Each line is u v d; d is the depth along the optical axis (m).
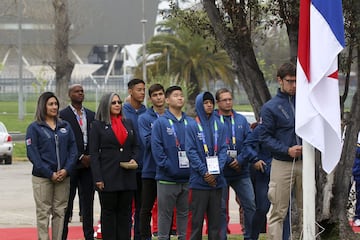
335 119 8.62
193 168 10.87
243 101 64.19
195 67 56.84
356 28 10.93
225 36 12.11
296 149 10.02
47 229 11.95
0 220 16.56
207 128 11.00
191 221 11.13
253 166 12.48
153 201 12.47
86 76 85.12
